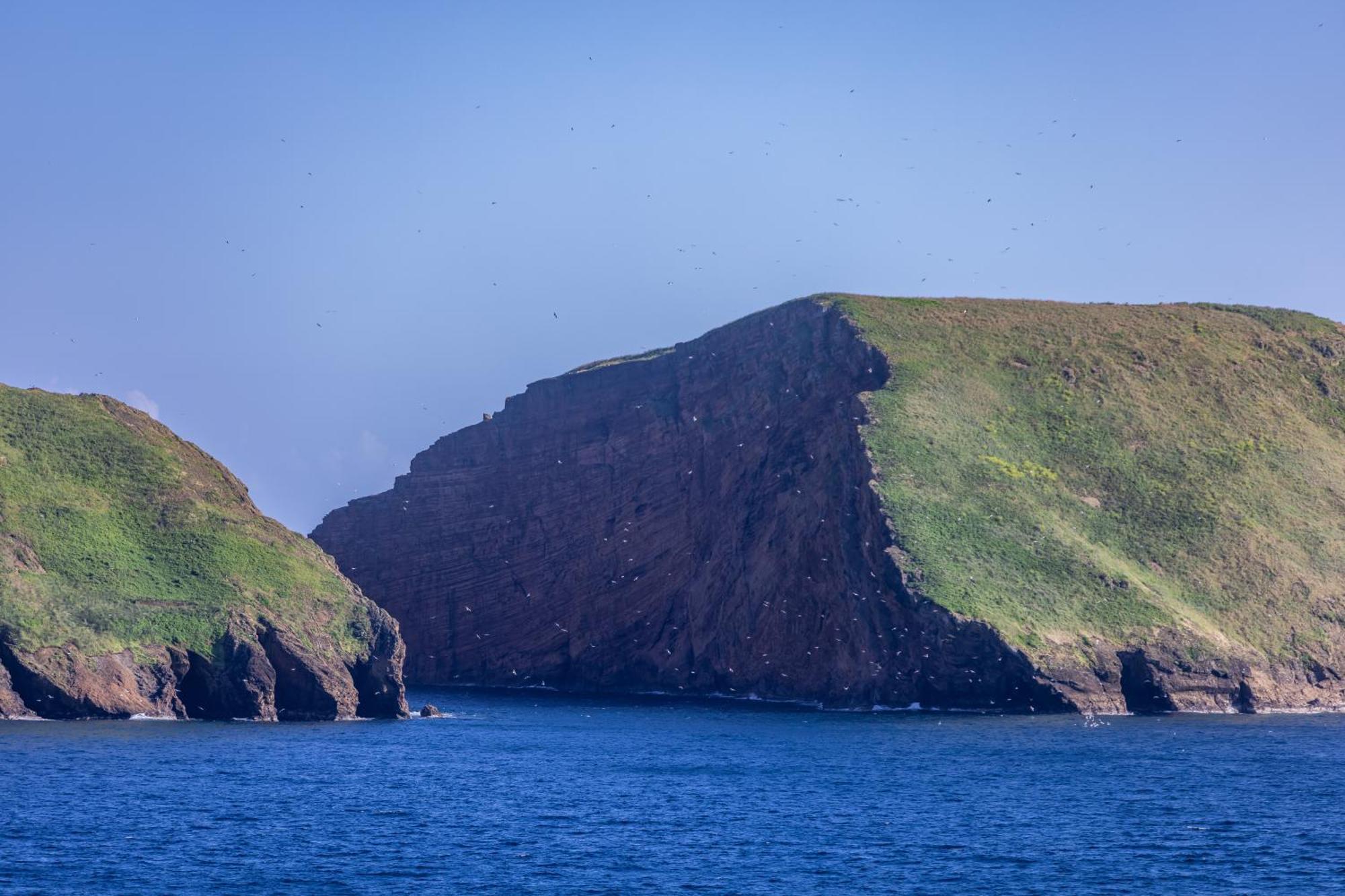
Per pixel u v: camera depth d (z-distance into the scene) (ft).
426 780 388.16
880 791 371.97
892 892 265.54
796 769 414.82
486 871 278.67
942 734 506.07
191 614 511.81
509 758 440.45
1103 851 297.53
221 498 582.76
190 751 418.51
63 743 419.13
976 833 315.99
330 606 559.38
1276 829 318.86
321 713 531.09
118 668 485.97
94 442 574.15
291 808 336.90
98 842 294.46
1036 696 575.79
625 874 277.23
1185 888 268.62
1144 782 385.91
